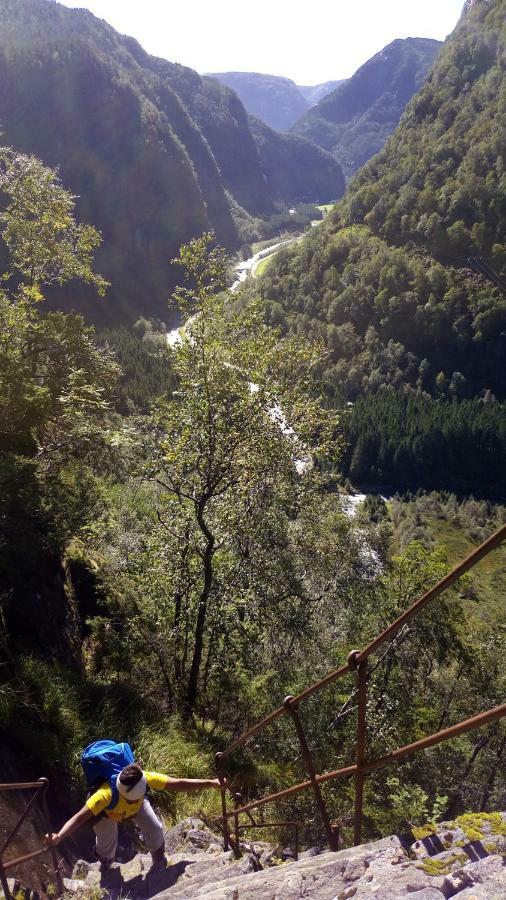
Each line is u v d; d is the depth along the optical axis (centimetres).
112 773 455
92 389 1351
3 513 978
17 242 1602
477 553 194
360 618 1492
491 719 207
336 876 291
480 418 10169
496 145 13738
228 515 1224
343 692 1262
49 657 984
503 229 13388
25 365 1308
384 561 1600
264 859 484
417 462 10119
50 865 546
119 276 17362
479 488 10056
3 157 1569
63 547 1256
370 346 13662
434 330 13325
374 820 987
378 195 15762
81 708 874
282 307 15275
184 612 1241
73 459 1308
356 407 11294
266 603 1233
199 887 389
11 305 1458
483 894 199
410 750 262
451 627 1598
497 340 12950
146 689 1133
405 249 14512
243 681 1262
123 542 1432
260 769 1013
